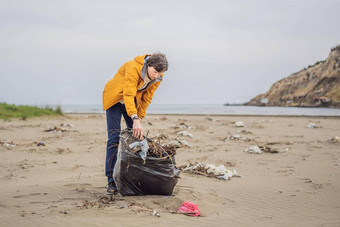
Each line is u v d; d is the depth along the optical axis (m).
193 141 9.42
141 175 3.47
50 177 4.85
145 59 3.55
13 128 11.70
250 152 7.48
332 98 55.84
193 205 3.26
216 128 13.75
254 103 85.12
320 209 3.56
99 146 8.30
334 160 6.60
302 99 65.06
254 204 3.71
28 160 6.24
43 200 3.53
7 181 4.52
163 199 3.55
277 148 8.20
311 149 8.02
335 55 60.84
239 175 5.18
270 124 16.23
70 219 2.86
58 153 7.16
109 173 3.75
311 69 71.31
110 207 3.23
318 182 4.83
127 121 3.96
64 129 11.62
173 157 3.79
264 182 4.81
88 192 3.91
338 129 13.41
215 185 4.50
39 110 18.95
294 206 3.66
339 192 4.28
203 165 5.60
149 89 3.82
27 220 2.83
